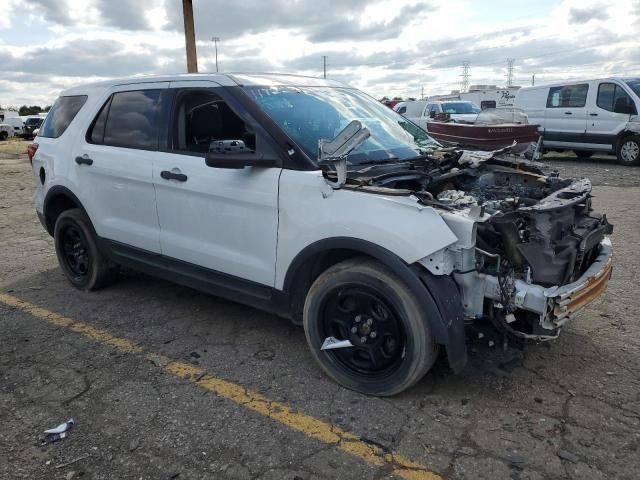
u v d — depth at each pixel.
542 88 15.41
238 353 3.82
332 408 3.13
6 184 12.76
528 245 2.87
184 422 3.03
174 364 3.68
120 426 3.00
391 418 3.02
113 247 4.60
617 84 13.90
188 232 3.96
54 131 5.13
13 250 6.66
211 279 3.90
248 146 3.76
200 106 3.91
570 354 3.69
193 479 2.59
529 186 4.00
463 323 2.97
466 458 2.69
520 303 2.84
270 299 3.58
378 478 2.57
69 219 4.93
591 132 14.40
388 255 2.93
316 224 3.18
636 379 3.37
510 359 3.62
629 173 12.45
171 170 3.92
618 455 2.69
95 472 2.64
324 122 3.77
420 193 3.10
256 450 2.79
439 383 3.36
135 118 4.32
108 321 4.40
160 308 4.65
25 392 3.36
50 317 4.50
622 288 4.88
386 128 4.22
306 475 2.60
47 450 2.81
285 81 4.06
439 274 2.88
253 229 3.54
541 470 2.60
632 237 6.57
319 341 3.38
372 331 3.18
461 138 12.36
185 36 11.42
